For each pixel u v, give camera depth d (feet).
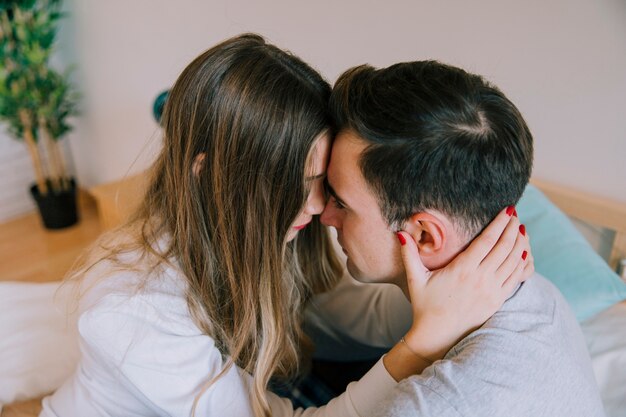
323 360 4.16
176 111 2.47
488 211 2.23
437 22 4.00
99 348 2.54
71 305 3.60
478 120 2.06
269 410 2.81
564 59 3.47
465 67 3.97
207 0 5.68
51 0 7.33
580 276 3.35
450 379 2.02
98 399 2.85
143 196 3.15
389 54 4.41
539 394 2.08
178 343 2.57
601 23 3.22
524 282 2.46
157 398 2.58
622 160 3.46
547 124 3.75
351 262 2.62
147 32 6.60
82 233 8.38
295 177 2.41
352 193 2.30
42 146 8.80
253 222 2.51
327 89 2.50
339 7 4.60
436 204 2.16
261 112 2.30
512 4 3.57
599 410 2.36
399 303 3.42
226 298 2.79
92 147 8.73
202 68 2.37
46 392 3.49
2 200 8.64
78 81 8.34
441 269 2.31
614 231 3.79
